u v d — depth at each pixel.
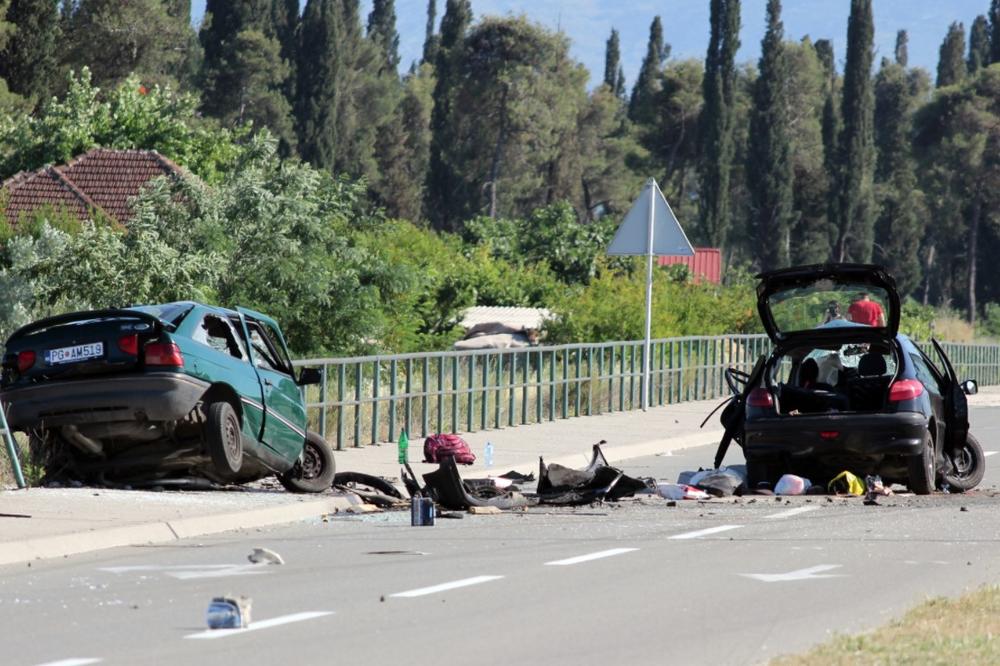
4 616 28.23
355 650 24.95
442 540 39.25
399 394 69.31
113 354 45.06
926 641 24.66
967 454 54.97
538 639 25.86
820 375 53.06
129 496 45.50
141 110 157.50
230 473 46.38
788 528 41.59
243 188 83.06
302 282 83.69
